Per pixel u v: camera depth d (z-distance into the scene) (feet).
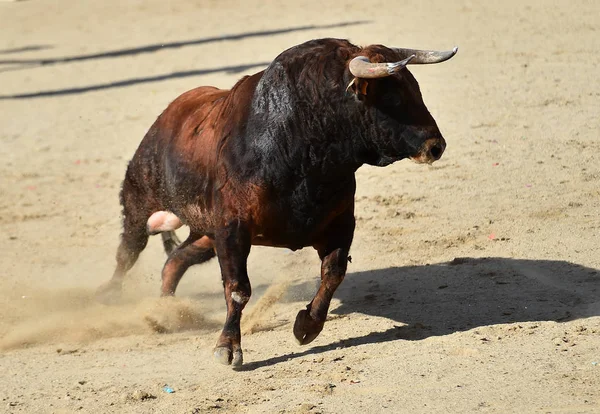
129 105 179.11
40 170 145.89
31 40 275.18
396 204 114.32
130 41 252.21
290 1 291.99
